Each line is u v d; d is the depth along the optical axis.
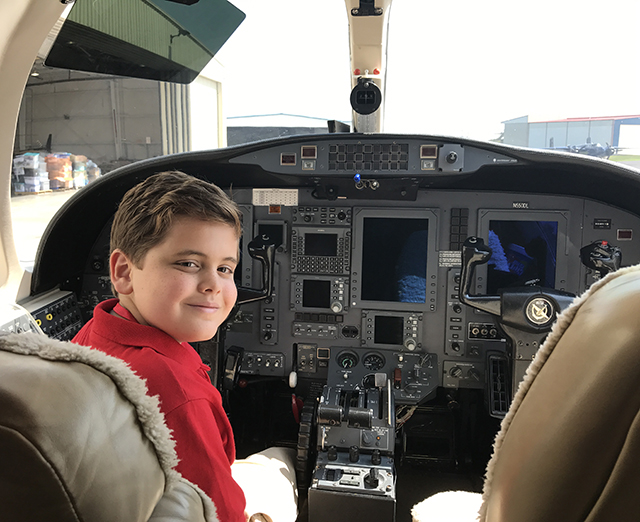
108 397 0.39
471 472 2.71
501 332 2.38
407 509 2.41
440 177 2.41
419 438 2.86
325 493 2.01
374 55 2.45
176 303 0.64
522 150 2.22
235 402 2.92
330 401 2.37
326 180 2.54
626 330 0.43
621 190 2.35
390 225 2.72
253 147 2.37
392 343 2.75
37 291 2.38
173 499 0.44
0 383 0.33
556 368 0.52
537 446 0.50
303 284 2.81
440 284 2.70
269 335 2.83
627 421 0.40
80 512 0.35
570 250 2.62
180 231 0.63
